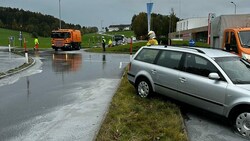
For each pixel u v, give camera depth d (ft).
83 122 22.94
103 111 25.84
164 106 25.85
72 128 21.65
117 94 31.32
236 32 42.04
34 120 23.68
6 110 26.68
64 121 23.27
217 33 56.95
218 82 22.58
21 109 26.96
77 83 40.57
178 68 26.09
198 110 24.45
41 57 89.35
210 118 24.58
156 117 22.99
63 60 78.23
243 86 21.56
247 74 23.22
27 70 55.83
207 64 24.02
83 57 89.51
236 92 21.31
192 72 24.82
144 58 30.37
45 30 393.70
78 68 59.06
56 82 41.60
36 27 390.21
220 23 54.90
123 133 19.71
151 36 45.11
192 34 258.16
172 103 26.63
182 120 22.57
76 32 143.33
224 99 21.97
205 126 22.71
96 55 98.99
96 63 69.56
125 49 123.44
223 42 45.55
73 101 29.78
